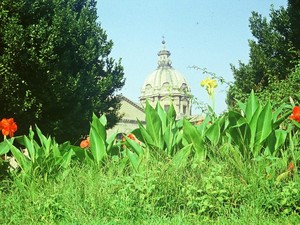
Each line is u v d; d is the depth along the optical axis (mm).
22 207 5469
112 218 4863
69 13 21422
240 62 21203
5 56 17359
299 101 7844
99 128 6574
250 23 21156
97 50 23234
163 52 122750
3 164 6574
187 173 5371
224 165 5316
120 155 6684
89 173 5730
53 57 18219
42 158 6262
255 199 4812
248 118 6082
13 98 17609
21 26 17594
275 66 19562
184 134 5891
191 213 4805
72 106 19969
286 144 6102
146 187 5000
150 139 6281
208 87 7367
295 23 18359
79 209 5023
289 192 4711
